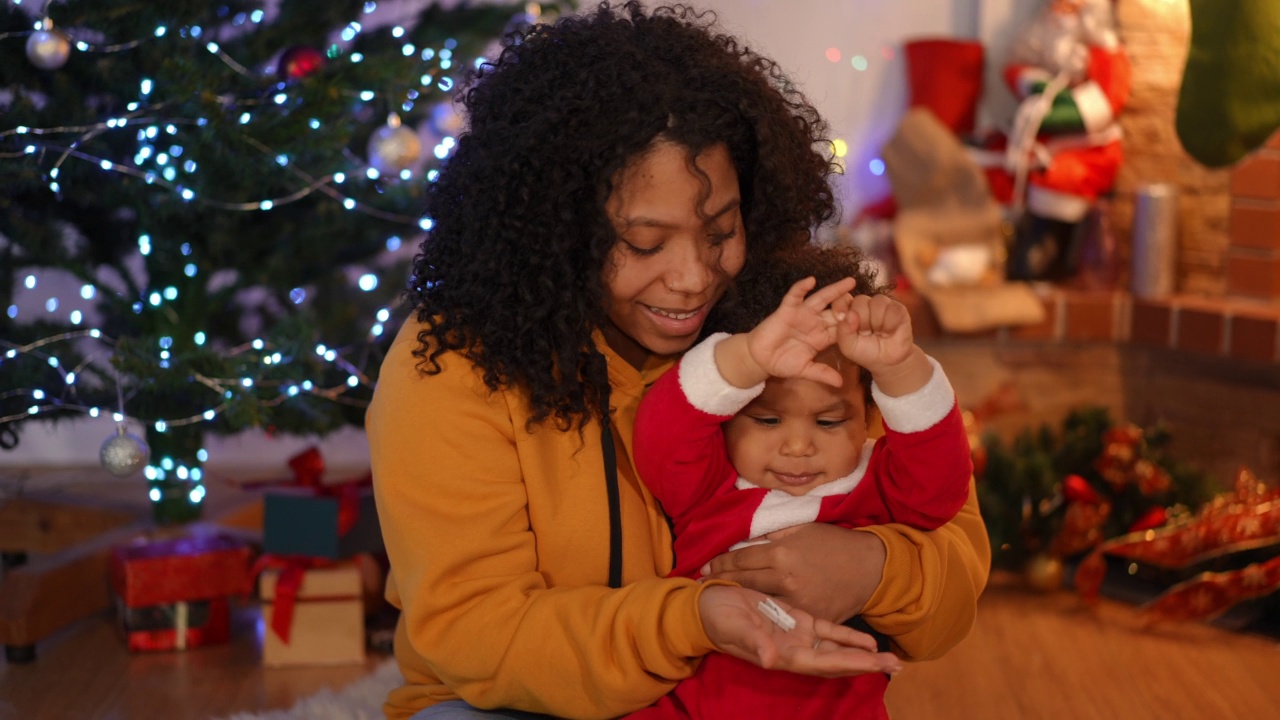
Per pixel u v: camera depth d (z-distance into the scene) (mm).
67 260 2656
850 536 1229
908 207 3287
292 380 2488
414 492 1203
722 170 1207
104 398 2627
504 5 2830
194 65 2391
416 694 1322
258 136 2410
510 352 1221
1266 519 2643
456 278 1252
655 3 3371
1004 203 3383
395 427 1223
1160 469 2904
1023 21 3506
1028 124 3264
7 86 2490
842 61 3615
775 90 1296
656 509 1317
